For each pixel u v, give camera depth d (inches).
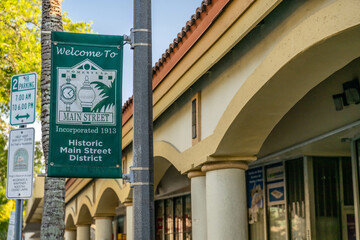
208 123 502.3
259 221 697.0
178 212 976.3
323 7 314.7
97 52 332.5
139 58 305.1
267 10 350.3
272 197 674.8
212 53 447.5
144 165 296.7
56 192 501.0
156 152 671.1
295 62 348.2
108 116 327.6
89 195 1191.6
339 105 459.2
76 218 1380.4
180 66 528.7
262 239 688.4
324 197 620.1
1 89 967.6
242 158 482.0
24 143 316.2
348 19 288.2
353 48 327.3
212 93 492.4
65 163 318.0
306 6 331.6
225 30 414.9
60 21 530.6
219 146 464.8
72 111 324.5
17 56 946.7
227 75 455.5
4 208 1359.5
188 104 559.2
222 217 479.5
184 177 872.3
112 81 330.6
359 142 540.4
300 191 631.2
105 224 1109.7
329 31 304.2
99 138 324.5
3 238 1349.7
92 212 1140.5
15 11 956.0
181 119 583.8
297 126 551.2
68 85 327.0
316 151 616.7
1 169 1240.8
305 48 327.3
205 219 530.0
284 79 373.4
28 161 313.3
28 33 973.8
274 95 398.6
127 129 766.5
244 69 422.0
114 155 324.2
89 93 327.9
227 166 482.3
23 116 319.3
